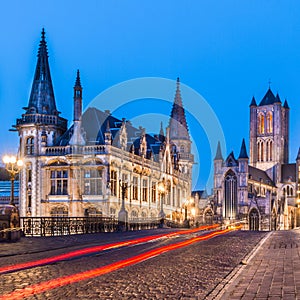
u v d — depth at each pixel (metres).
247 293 12.04
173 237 39.03
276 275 15.10
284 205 183.25
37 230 39.66
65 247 27.80
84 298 11.93
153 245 29.28
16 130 76.75
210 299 11.60
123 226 54.94
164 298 11.92
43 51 80.25
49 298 11.92
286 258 20.16
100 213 67.06
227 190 173.50
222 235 43.16
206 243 31.02
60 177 70.56
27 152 73.81
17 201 79.75
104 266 18.27
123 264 18.86
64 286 13.66
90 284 14.00
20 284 14.02
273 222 172.38
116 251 24.91
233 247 27.27
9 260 20.50
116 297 12.06
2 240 31.36
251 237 38.75
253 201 172.25
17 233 32.75
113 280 14.75
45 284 14.01
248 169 179.50
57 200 69.75
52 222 40.66
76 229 44.44
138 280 14.75
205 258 21.03
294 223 192.50
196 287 13.45
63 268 17.69
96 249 26.33
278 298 11.27
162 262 19.55
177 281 14.53
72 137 69.75
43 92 77.81
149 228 65.56
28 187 72.31
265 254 22.44
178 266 18.17
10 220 32.31
